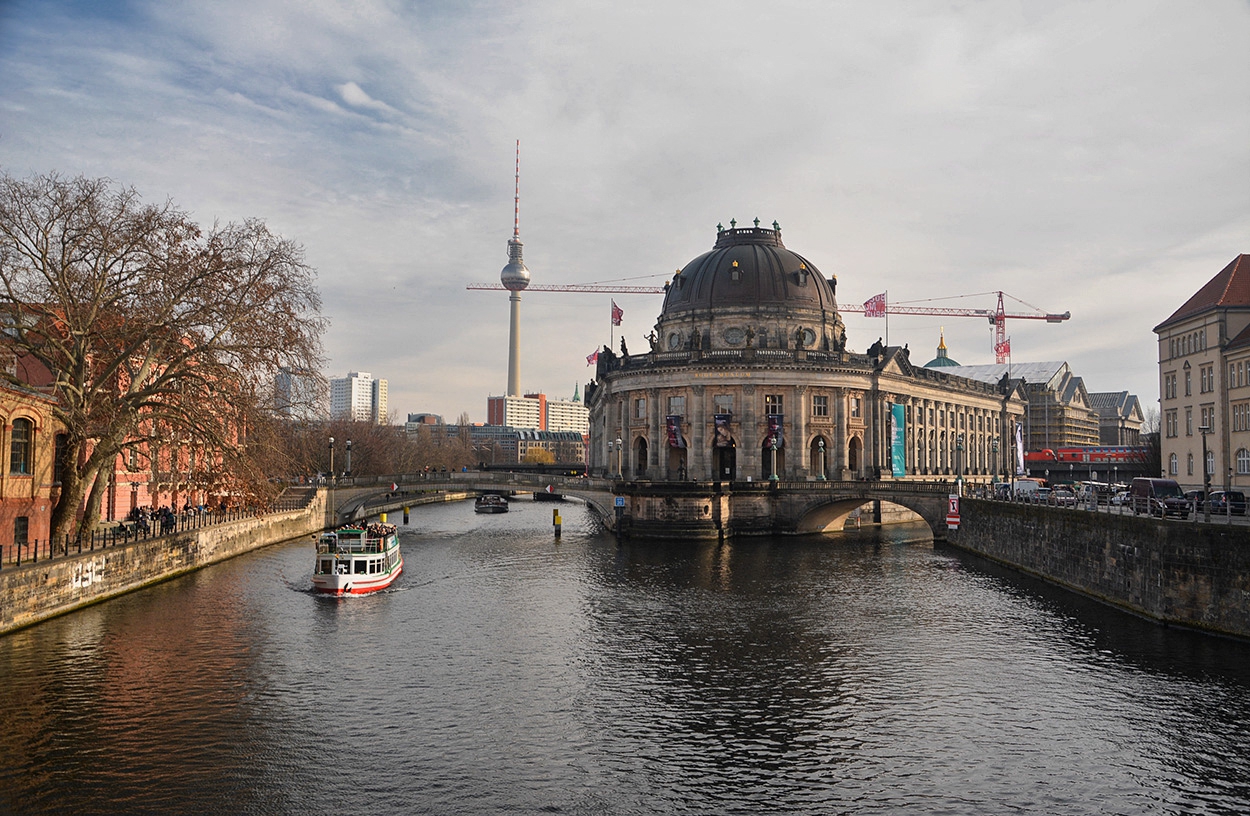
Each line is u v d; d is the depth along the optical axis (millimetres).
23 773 30938
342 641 49188
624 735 35219
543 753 33281
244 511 70438
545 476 113188
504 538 103500
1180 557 49562
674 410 120375
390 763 32156
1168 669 42531
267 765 31828
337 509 112062
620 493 104062
